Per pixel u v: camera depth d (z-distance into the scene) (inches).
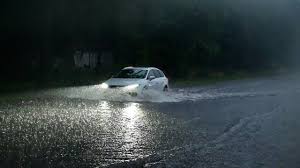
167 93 880.9
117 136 416.5
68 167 293.6
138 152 346.9
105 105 684.7
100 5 1101.1
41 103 687.7
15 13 991.6
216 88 1205.1
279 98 903.1
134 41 1421.0
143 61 1510.8
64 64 1253.1
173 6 1566.2
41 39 1117.1
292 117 588.7
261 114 621.3
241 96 946.1
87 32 1171.9
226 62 2134.6
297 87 1255.5
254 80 1665.8
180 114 609.0
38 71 1177.4
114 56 1497.3
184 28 1615.4
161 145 378.3
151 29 1464.1
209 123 524.1
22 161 306.5
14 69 1149.7
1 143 366.6
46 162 305.4
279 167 306.0
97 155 331.9
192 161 319.6
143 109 655.8
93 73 1339.8
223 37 2039.9
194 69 1784.0
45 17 1027.9
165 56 1596.9
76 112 585.9
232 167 303.7
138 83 774.5
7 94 829.8
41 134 413.1
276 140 411.8
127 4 1187.3
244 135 439.5
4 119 504.7
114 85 772.6
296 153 353.4
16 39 1093.1
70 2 1032.2
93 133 429.1
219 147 374.0
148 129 466.6
